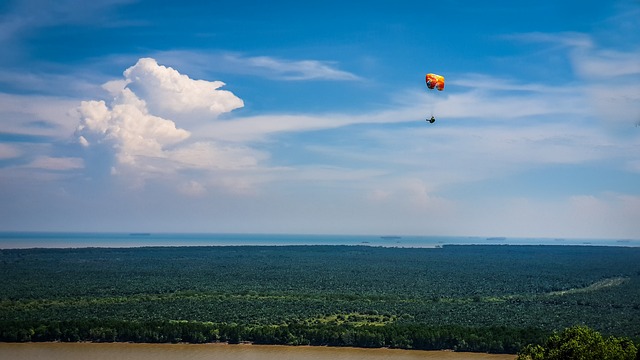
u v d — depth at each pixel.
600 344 128.12
